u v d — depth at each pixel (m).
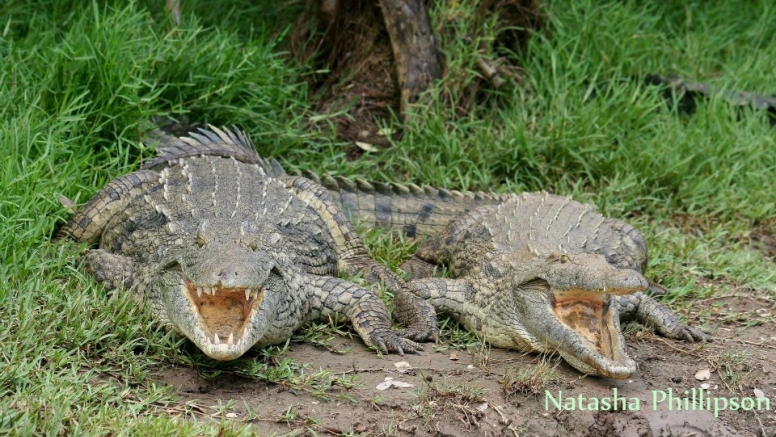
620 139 13.70
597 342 9.11
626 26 15.93
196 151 11.48
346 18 14.81
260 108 13.01
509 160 13.26
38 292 8.84
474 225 11.29
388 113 14.28
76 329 8.32
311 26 14.84
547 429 8.15
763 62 17.08
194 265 8.16
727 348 9.84
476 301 10.00
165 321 8.75
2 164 10.09
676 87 15.60
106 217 10.37
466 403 8.20
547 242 10.46
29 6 13.44
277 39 14.88
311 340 9.35
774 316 10.72
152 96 11.73
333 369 8.72
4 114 11.03
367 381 8.50
